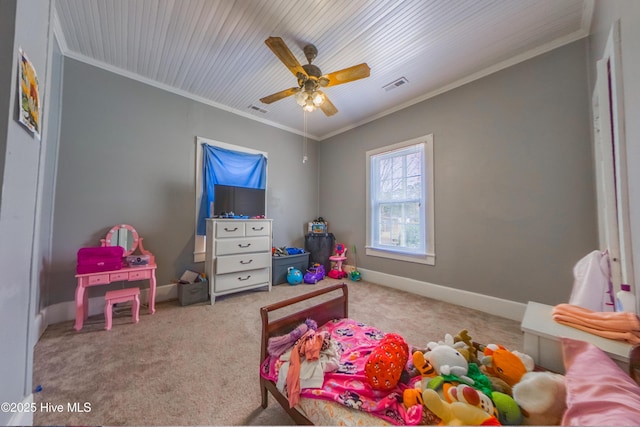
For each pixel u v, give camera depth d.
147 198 2.78
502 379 0.95
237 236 2.92
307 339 1.19
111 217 2.54
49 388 1.31
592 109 1.93
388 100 3.22
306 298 1.49
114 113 2.57
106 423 1.10
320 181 4.63
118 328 2.07
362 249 3.85
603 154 1.38
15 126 0.87
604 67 1.40
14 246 0.88
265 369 1.21
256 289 3.27
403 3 1.76
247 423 1.13
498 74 2.46
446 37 2.09
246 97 3.21
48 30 1.15
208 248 2.88
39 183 1.09
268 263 3.19
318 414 0.91
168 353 1.69
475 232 2.61
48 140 2.10
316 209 4.62
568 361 0.89
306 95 2.30
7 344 0.83
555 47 2.12
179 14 1.88
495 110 2.47
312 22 1.94
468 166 2.67
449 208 2.82
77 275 2.02
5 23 0.82
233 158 3.47
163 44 2.22
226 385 1.37
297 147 4.33
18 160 0.90
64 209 2.28
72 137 2.33
